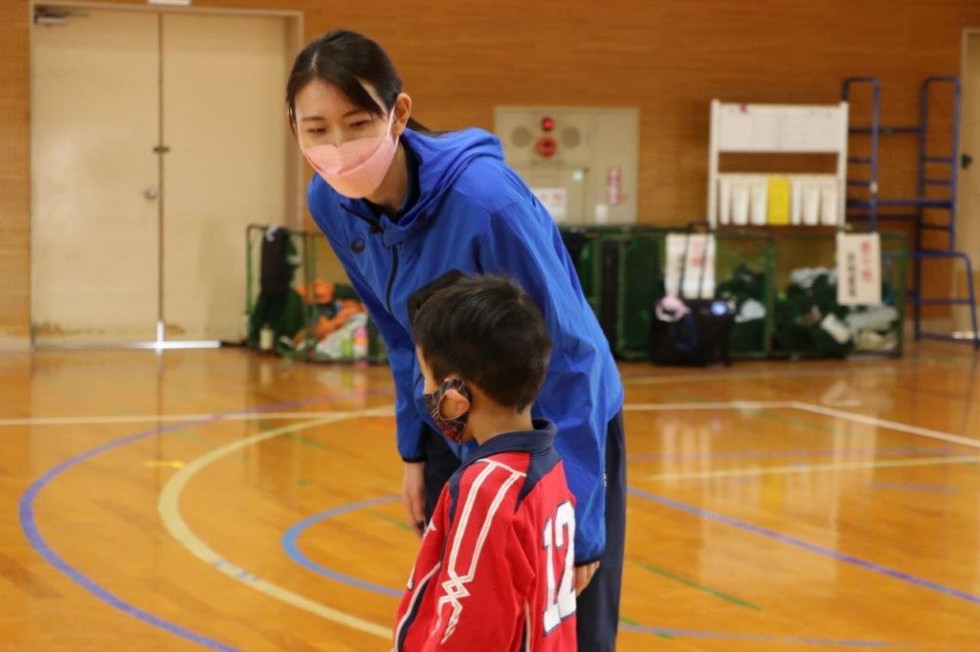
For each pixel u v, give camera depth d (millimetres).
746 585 6102
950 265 15438
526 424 2760
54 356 12758
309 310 12586
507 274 3064
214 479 7918
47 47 13000
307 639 5250
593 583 3336
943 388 11750
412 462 3789
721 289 13508
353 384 11422
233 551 6449
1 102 12641
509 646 2600
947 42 15008
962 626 5598
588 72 14109
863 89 14828
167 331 13633
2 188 12727
